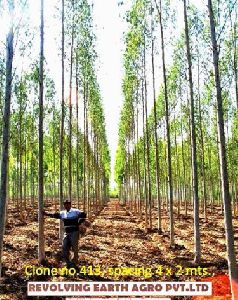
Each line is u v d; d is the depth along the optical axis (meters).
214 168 40.56
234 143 29.72
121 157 63.44
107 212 41.22
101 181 55.81
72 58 18.66
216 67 8.92
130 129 36.81
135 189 40.16
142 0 18.30
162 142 37.19
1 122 21.86
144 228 23.91
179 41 20.36
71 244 11.84
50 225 24.36
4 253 13.88
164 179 43.94
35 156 37.50
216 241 18.31
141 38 19.44
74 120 29.88
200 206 48.91
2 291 9.24
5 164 8.00
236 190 36.69
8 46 8.32
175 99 26.22
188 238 19.50
